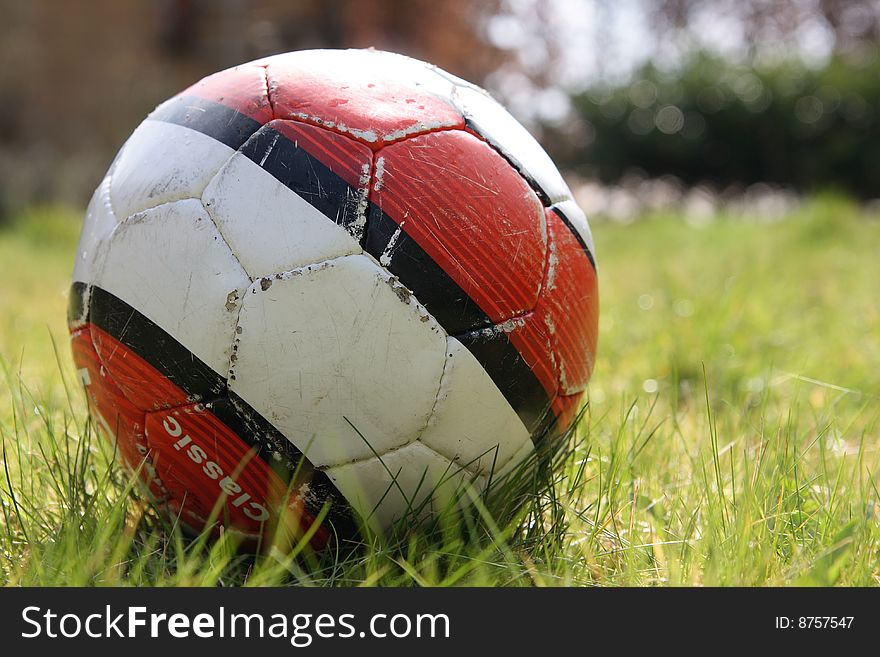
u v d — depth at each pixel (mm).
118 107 13023
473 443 1812
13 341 3865
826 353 3803
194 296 1701
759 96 13141
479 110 1900
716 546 1834
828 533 1951
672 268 6395
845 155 12875
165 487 1888
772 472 2223
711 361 3510
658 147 13586
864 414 3098
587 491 2295
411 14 16312
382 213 1688
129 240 1783
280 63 1896
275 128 1744
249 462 1753
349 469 1756
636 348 3838
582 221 2016
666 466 2402
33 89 13133
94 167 11562
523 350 1812
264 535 1856
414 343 1700
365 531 1824
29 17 13188
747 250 7379
